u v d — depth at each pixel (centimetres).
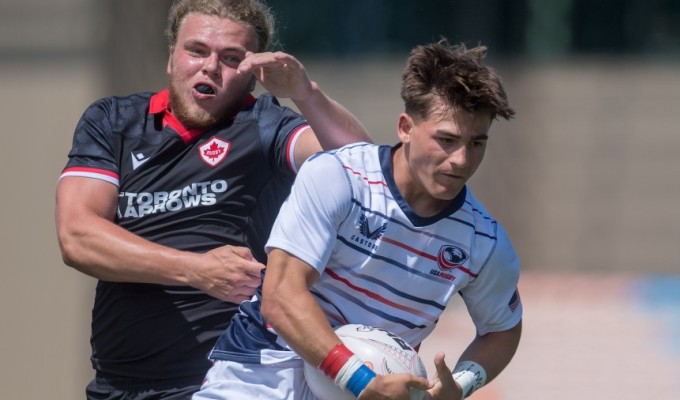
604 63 4572
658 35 4594
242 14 1463
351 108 4422
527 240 4541
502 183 4522
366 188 1212
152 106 1491
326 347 1159
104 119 1481
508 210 4528
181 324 1433
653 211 4544
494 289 1270
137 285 1442
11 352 3094
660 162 4553
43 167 3189
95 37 3167
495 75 1182
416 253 1222
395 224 1210
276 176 1464
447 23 4447
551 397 2906
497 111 1166
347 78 4431
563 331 3447
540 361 3188
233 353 1301
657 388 2955
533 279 4275
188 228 1448
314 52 4466
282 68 1348
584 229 4547
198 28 1450
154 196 1452
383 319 1247
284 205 1228
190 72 1446
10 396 3080
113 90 3117
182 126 1465
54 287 3128
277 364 1279
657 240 4531
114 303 1455
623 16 4566
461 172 1167
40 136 3195
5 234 3145
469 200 1249
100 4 3130
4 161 3180
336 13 4447
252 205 1459
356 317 1246
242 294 1348
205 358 1431
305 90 1373
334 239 1204
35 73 3197
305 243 1194
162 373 1440
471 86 1152
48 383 3083
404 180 1209
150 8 3062
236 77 1454
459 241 1230
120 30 3078
